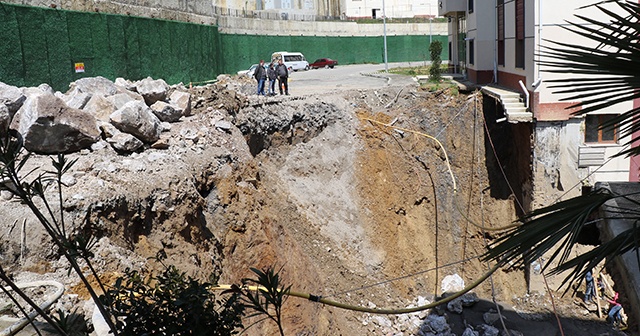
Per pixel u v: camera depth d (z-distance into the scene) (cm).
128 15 2045
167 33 2373
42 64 1606
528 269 1753
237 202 1365
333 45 5409
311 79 3441
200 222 1229
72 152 1189
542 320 1655
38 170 1065
